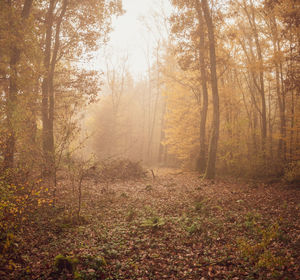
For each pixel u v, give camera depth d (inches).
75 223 296.4
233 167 722.8
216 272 182.9
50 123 581.6
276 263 182.5
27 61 466.6
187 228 270.4
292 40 541.0
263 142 673.6
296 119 540.4
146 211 353.1
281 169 600.7
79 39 641.0
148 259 209.0
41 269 189.3
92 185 549.3
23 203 238.2
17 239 228.2
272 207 344.8
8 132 303.4
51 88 601.0
